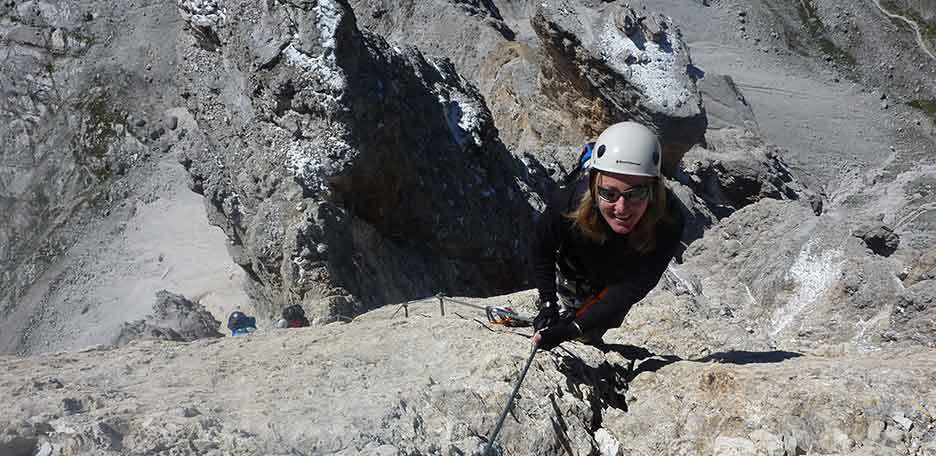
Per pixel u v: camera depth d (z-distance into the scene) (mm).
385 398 4258
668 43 27828
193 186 20578
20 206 44281
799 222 20656
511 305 6785
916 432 4500
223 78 19594
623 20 27516
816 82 54750
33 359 5199
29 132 48219
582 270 5168
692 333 6672
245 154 18797
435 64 23391
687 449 4695
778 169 35312
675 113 26906
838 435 4484
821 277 19172
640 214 4594
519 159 25281
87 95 48875
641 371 5516
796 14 58125
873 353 5867
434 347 5148
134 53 49875
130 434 3748
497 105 33219
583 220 4715
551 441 4352
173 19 51562
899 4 57500
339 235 16703
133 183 43562
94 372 4762
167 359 5086
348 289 15914
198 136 20609
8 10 51500
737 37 57219
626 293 4867
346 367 4828
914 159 48500
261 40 18094
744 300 20031
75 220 42406
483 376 4703
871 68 55562
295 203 16969
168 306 24828
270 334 5707
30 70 49594
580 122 30250
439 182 19641
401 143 18406
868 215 43281
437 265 19234
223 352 5223
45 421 3771
